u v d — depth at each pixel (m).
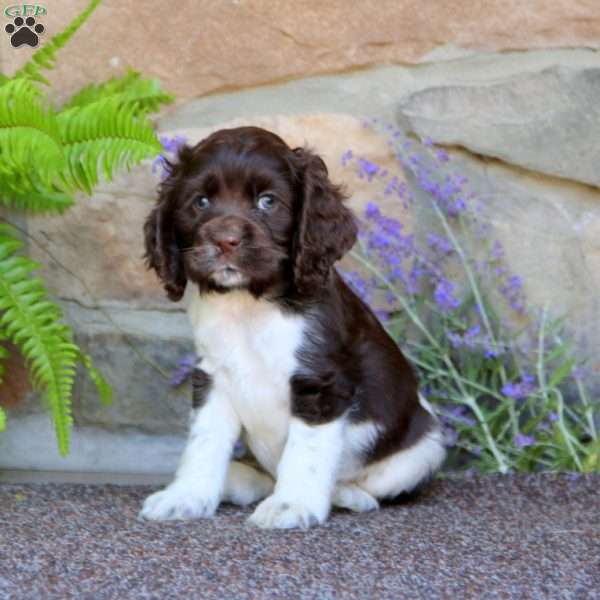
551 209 5.45
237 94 5.55
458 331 5.49
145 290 5.52
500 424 5.47
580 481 4.88
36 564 3.56
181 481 4.43
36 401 5.52
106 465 5.58
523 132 5.43
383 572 3.54
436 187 5.45
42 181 4.82
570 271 5.41
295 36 5.49
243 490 4.70
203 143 4.40
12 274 4.77
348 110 5.54
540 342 5.24
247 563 3.60
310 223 4.31
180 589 3.36
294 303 4.41
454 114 5.47
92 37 5.47
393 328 5.54
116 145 4.59
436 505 4.59
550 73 5.42
